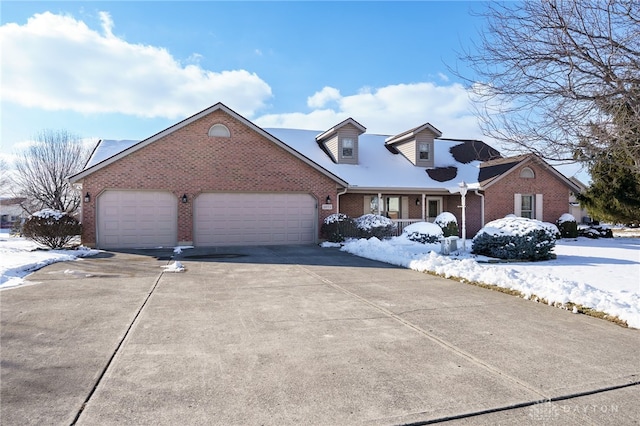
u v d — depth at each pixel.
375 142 25.31
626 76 5.32
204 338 4.99
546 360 4.32
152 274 9.74
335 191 18.41
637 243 18.61
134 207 16.14
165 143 16.44
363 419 3.11
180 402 3.37
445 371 4.02
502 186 21.47
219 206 17.03
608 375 3.94
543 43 5.70
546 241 12.20
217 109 16.88
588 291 7.05
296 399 3.43
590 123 5.61
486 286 8.23
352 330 5.35
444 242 13.76
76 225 15.27
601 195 21.95
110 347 4.66
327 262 12.03
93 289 7.92
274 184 17.58
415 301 7.03
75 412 3.18
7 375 3.88
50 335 5.07
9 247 15.80
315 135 24.70
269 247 16.53
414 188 20.41
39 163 28.80
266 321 5.75
